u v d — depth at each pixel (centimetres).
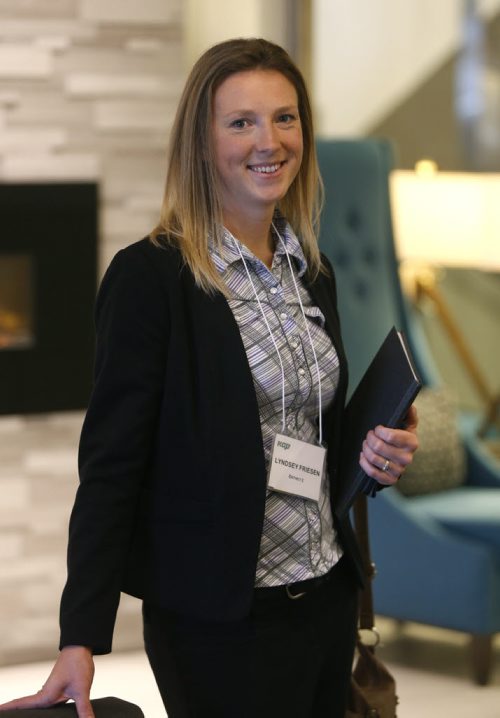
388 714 335
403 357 293
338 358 301
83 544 272
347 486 296
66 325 640
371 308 682
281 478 287
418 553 613
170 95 654
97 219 643
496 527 607
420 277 869
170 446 277
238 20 787
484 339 904
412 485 651
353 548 303
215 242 286
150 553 283
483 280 902
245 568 276
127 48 644
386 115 846
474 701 584
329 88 825
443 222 782
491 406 848
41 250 632
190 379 274
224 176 286
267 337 286
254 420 277
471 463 688
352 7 829
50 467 646
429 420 666
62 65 633
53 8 629
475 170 875
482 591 600
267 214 295
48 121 632
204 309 277
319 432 302
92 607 269
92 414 276
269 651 285
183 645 285
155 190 655
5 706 263
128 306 273
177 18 652
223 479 274
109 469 274
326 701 309
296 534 289
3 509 640
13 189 625
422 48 852
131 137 648
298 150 291
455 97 866
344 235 682
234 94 282
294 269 304
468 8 866
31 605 649
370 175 692
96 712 260
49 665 648
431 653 653
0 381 630
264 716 287
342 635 304
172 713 293
